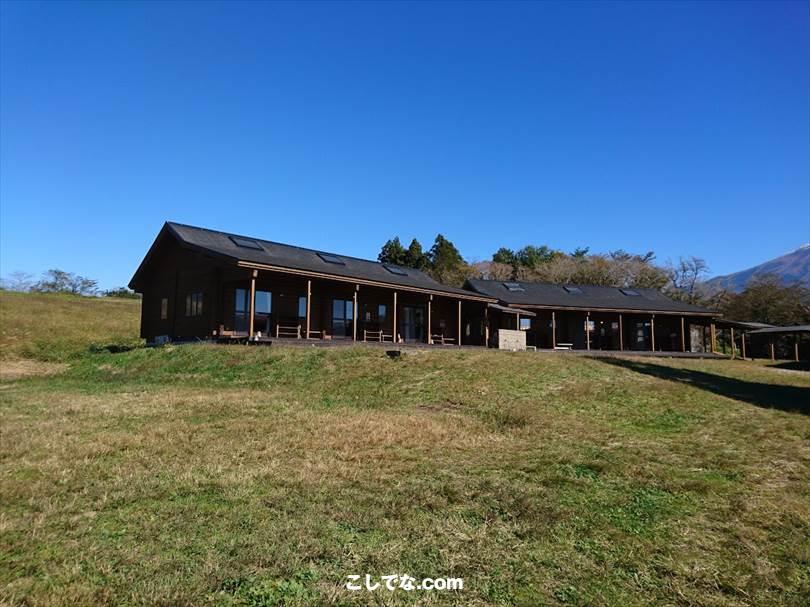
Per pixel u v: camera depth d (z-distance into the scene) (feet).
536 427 27.86
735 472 20.92
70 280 177.47
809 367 81.30
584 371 45.98
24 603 10.76
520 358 50.75
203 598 11.02
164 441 23.68
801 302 146.61
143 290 79.66
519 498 17.16
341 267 75.25
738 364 75.05
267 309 66.18
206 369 47.09
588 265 165.17
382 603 11.06
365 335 70.95
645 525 15.65
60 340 82.84
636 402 35.14
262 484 18.07
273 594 11.25
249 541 13.51
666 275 166.61
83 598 10.93
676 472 20.76
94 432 25.68
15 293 124.26
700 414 32.42
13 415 30.48
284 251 74.84
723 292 164.55
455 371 42.86
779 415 32.68
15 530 14.26
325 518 15.23
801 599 11.84
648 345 108.78
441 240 192.95
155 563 12.39
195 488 17.52
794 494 18.53
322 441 23.76
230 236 72.79
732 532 15.24
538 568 12.87
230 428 26.20
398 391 37.65
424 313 86.53
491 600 11.41
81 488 17.60
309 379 42.04
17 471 19.53
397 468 20.17
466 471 20.08
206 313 64.13
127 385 44.11
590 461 21.76
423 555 13.30
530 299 97.19
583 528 15.25
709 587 12.28
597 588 12.06
